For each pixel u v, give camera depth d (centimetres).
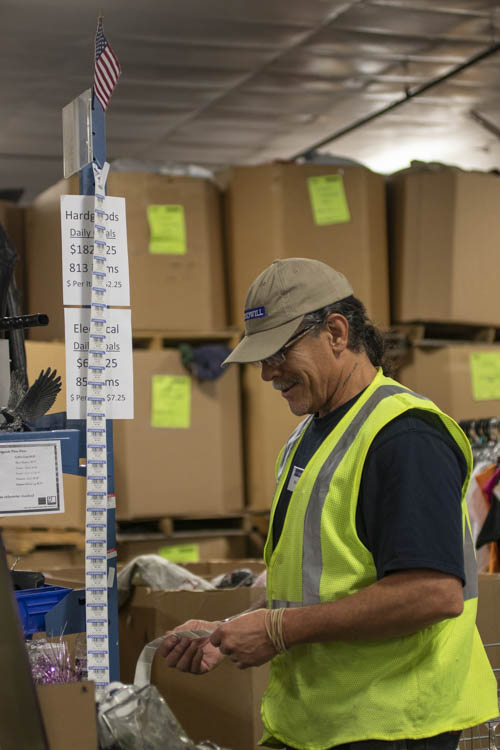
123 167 397
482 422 305
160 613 239
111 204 172
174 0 448
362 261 395
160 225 384
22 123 620
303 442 170
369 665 150
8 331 186
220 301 397
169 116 620
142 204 383
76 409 167
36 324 173
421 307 398
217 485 386
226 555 397
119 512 373
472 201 404
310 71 548
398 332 405
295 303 159
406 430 147
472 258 403
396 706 148
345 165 405
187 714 229
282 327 159
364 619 141
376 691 149
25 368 186
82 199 170
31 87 558
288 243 389
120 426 374
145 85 562
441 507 141
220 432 388
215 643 152
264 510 393
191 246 390
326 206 394
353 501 150
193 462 383
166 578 256
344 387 162
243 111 614
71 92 569
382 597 140
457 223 399
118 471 373
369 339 167
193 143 684
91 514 164
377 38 504
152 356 379
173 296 386
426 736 149
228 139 675
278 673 165
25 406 172
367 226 397
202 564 315
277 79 559
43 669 150
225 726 226
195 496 382
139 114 615
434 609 138
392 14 473
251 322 163
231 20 475
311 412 165
